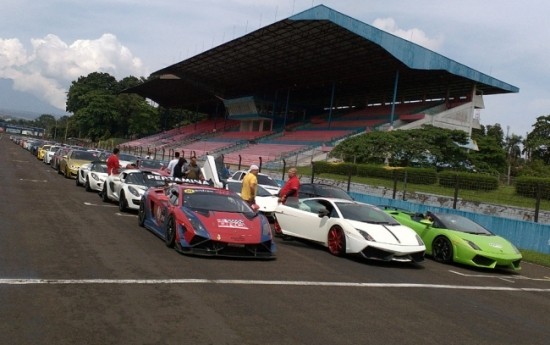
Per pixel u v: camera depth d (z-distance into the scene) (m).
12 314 5.04
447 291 8.05
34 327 4.71
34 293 5.81
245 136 65.19
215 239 8.66
